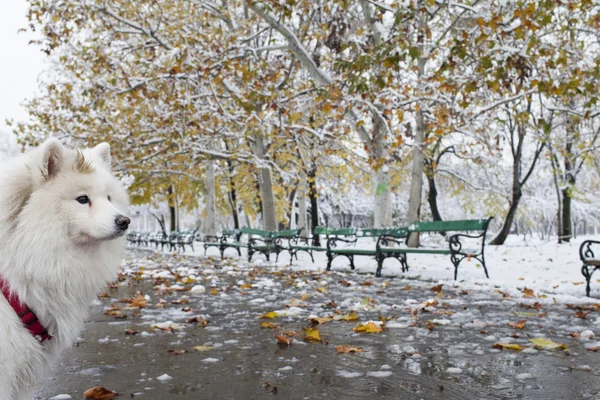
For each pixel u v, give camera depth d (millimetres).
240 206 38625
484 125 17297
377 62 10312
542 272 9352
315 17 15336
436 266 11055
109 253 2623
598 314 5734
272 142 20438
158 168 21188
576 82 10023
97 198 2488
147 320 5734
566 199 21156
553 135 21203
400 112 12906
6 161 2459
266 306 6723
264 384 3289
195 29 16953
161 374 3555
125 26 16906
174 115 16922
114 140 17812
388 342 4457
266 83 15484
